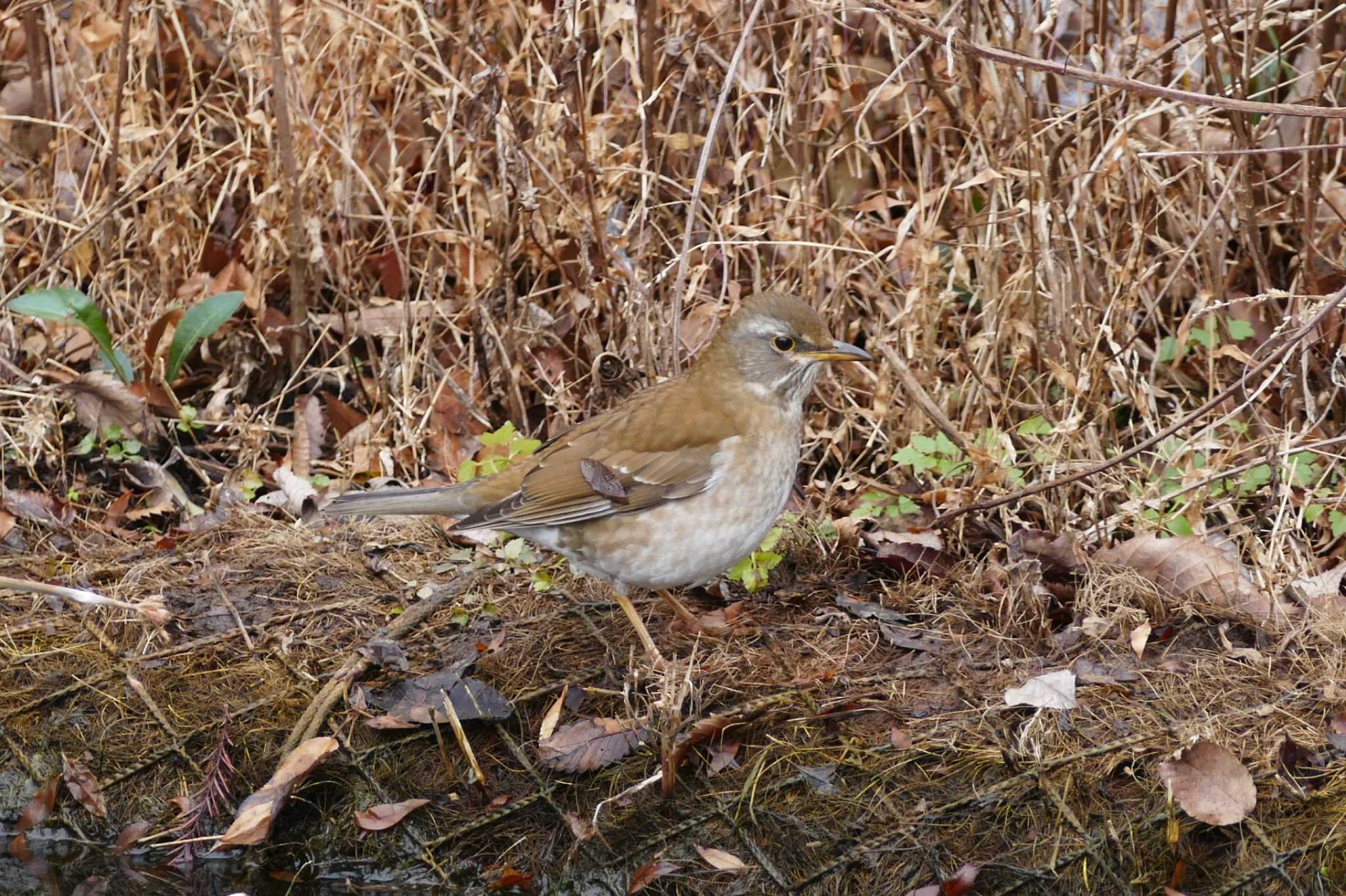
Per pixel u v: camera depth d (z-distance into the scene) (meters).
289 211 12.99
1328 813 8.73
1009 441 11.43
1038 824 8.83
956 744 9.14
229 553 11.40
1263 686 9.53
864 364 12.12
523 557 11.13
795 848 8.91
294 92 12.98
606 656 10.05
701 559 9.66
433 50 12.44
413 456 12.45
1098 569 10.52
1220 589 10.31
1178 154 10.21
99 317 12.22
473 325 12.77
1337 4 12.18
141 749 9.81
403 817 9.33
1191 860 8.69
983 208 12.41
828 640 10.16
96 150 13.20
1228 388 11.16
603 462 9.56
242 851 9.50
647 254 12.46
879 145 12.40
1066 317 11.31
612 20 11.72
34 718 10.03
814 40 11.95
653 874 8.93
